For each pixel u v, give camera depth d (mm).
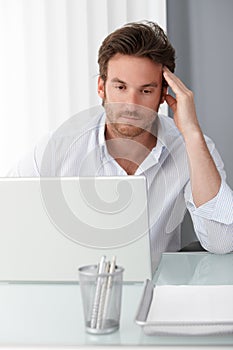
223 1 3482
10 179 1542
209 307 1212
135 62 1968
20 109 3287
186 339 1103
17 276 1577
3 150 3293
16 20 3271
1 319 1268
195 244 2400
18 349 1075
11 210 1554
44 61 3279
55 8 3271
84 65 3295
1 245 1572
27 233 1558
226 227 1983
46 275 1569
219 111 3518
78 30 3291
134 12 3355
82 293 1159
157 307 1217
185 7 3502
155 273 1703
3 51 3271
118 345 1067
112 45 1978
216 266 1792
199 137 2064
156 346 1056
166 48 2025
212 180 2016
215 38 3498
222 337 1107
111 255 1544
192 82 3525
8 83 3281
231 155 3521
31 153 2293
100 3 3297
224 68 3504
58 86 3297
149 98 1999
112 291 1143
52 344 1080
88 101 3303
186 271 1726
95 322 1146
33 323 1233
